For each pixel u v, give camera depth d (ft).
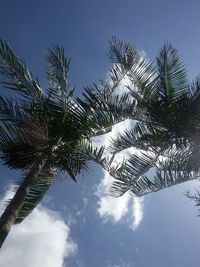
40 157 23.11
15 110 24.80
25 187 20.75
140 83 32.04
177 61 30.78
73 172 25.59
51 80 26.13
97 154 28.86
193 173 29.91
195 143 29.96
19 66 25.31
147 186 30.01
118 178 30.07
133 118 31.35
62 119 24.90
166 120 30.30
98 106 27.76
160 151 31.14
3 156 24.09
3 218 18.72
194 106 29.66
